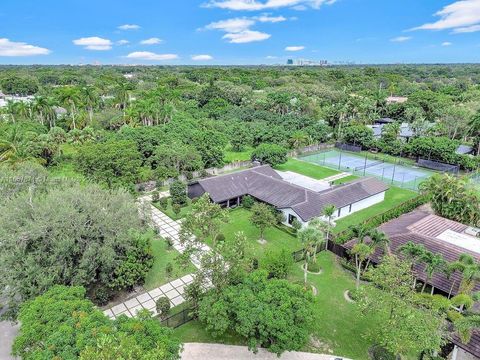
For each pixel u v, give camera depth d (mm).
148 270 29609
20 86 139375
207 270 25547
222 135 69875
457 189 41188
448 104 96312
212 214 30000
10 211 26062
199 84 159500
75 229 25953
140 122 83750
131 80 178125
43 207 26422
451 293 27484
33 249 25094
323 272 32969
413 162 72500
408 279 23672
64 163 56844
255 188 48500
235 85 134875
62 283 25000
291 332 20312
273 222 38250
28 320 18641
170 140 59719
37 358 15711
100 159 42812
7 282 22875
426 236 33406
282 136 78875
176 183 48219
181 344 20203
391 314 21734
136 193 47344
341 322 26109
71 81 168125
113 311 26984
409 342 19562
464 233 35438
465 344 21141
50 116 82312
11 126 65312
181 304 27750
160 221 43062
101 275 26984
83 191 29938
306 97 110000
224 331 22781
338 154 79562
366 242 33625
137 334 17828
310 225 34406
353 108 91062
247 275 25109
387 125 84500
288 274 32156
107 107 99188
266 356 22812
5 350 22719
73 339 16781
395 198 52469
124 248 28906
